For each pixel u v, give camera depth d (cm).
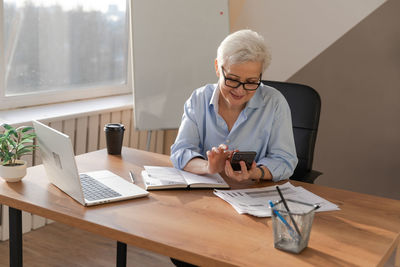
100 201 166
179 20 338
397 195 388
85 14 338
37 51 315
